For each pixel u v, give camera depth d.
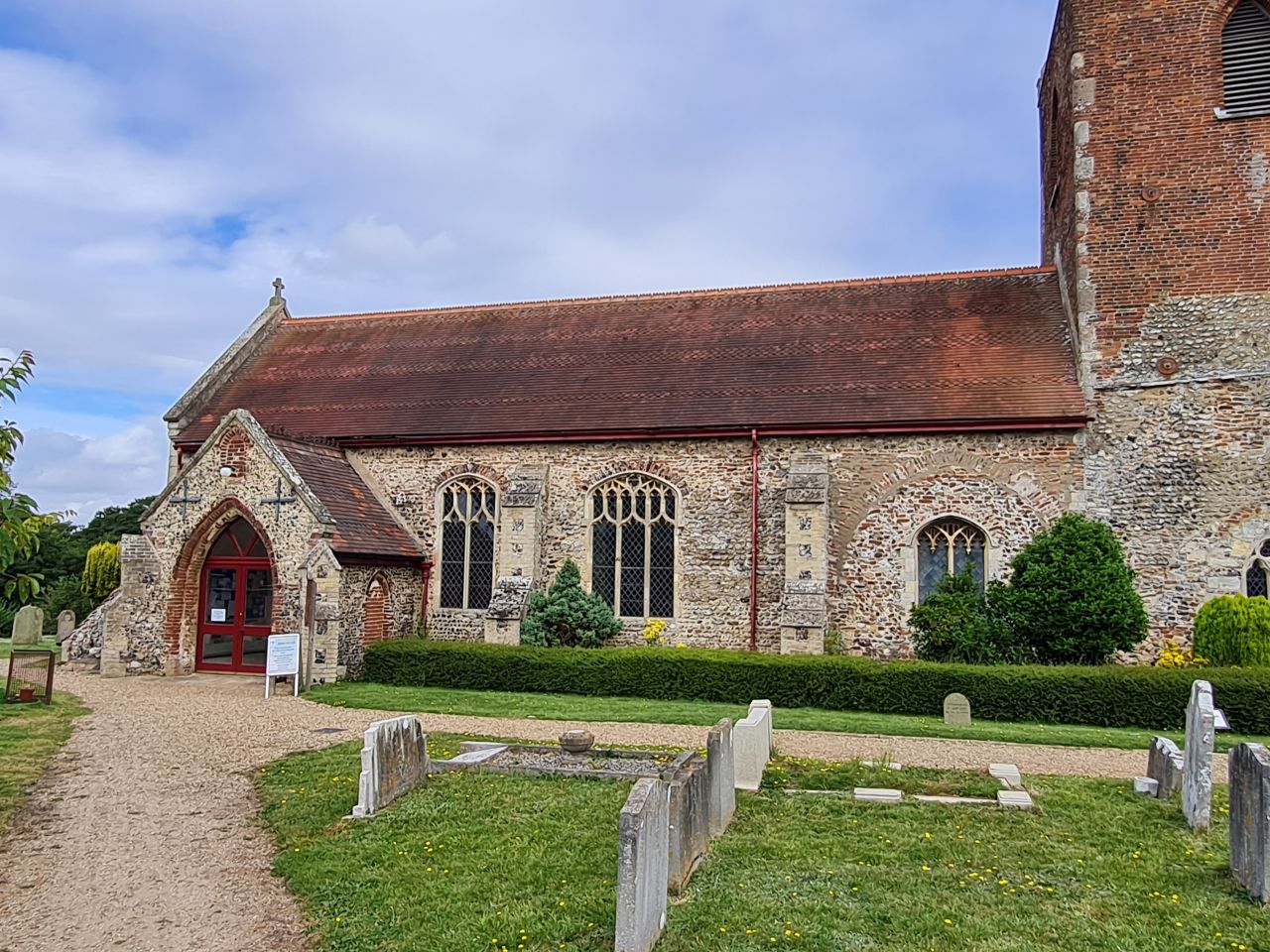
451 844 9.02
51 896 7.92
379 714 16.52
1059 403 20.22
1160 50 20.80
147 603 22.08
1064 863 8.79
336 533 20.95
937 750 13.94
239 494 21.44
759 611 21.38
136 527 54.00
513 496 22.59
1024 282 24.39
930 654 19.02
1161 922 7.45
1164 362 19.92
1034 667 17.34
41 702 17.25
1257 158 20.02
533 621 21.41
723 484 21.97
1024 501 20.19
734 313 26.22
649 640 21.91
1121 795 11.13
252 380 27.98
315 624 20.20
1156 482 19.64
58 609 36.84
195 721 15.64
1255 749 8.22
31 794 10.93
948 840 9.39
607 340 26.25
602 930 7.07
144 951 6.89
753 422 21.59
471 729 15.13
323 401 26.19
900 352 22.84
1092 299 20.59
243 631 22.11
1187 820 10.08
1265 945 7.04
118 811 10.30
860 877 8.34
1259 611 17.61
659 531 22.50
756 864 8.64
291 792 10.86
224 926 7.32
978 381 21.31
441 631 23.56
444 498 24.03
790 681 18.41
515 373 25.56
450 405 24.73
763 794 11.07
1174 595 19.31
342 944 6.93
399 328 29.31
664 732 14.97
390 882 8.09
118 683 20.53
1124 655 19.33
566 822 9.66
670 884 7.80
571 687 19.61
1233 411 19.42
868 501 21.00
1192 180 20.34
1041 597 18.08
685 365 24.27
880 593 20.72
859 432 21.02
